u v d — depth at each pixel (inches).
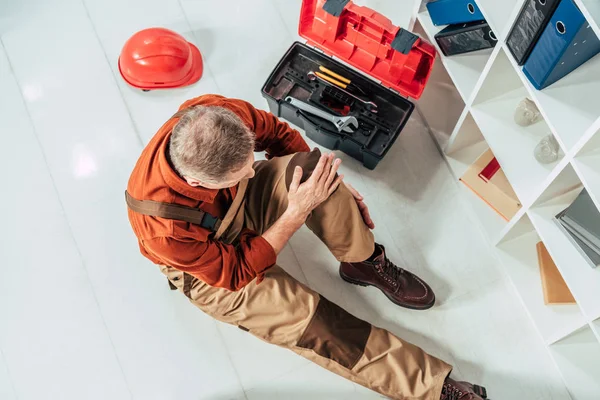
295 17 92.7
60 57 89.6
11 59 89.4
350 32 79.9
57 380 75.6
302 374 75.6
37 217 82.0
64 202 82.8
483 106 73.7
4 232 81.4
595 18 49.2
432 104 87.5
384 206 82.8
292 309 67.4
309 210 59.3
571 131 58.5
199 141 46.9
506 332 77.1
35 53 89.7
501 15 63.1
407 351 67.7
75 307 78.4
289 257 80.5
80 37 90.7
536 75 60.1
